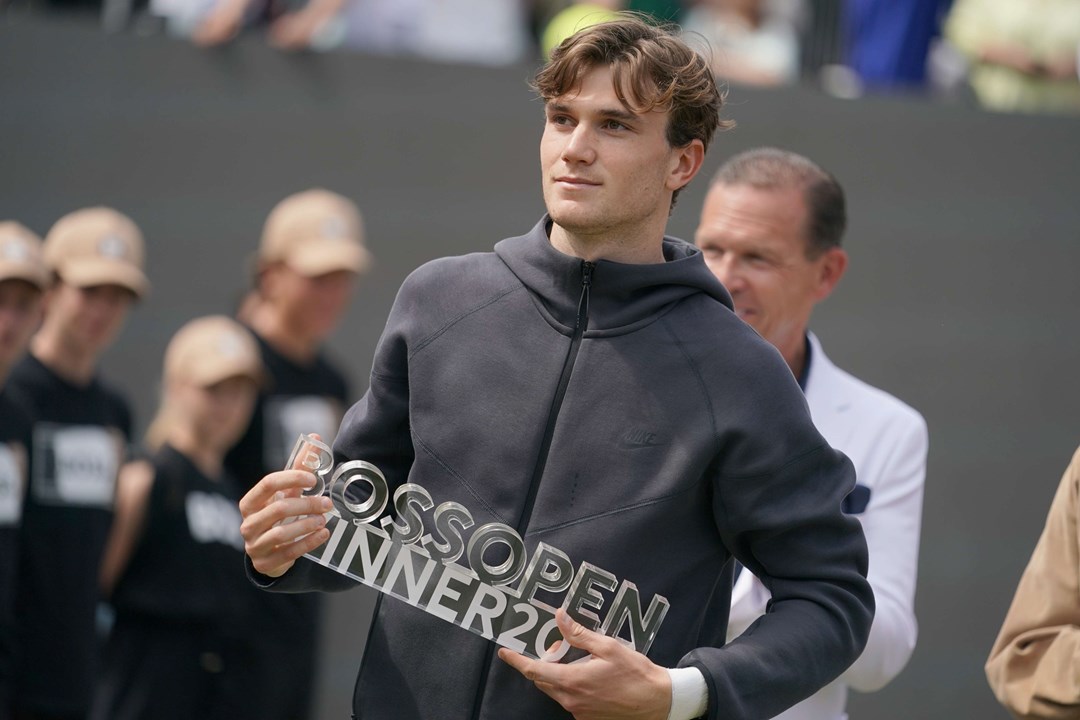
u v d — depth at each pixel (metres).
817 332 19.44
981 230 19.91
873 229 19.58
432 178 18.42
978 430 19.80
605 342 7.49
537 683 7.11
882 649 10.17
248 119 17.95
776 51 21.98
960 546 19.67
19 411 15.57
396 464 8.08
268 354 17.83
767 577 7.64
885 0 21.20
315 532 7.36
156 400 17.61
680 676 7.10
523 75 18.61
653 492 7.28
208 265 17.83
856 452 10.58
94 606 16.09
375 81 18.28
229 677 16.48
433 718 7.47
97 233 16.81
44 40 17.39
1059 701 9.22
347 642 17.67
